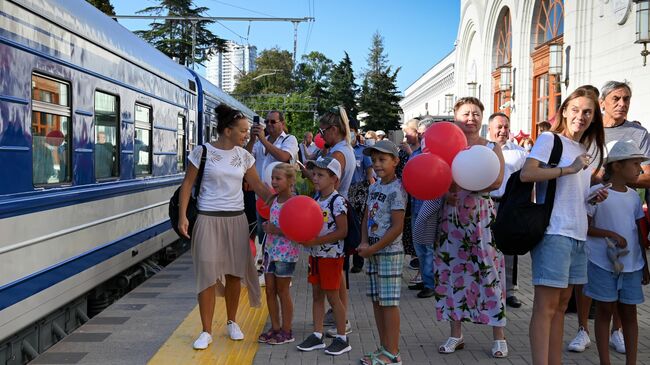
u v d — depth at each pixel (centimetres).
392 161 487
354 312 679
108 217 703
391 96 5588
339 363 503
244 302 707
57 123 576
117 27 774
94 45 673
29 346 536
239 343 555
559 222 427
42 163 543
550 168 425
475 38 2759
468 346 554
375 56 6744
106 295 779
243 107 1997
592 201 437
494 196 689
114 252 722
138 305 692
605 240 470
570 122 443
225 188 536
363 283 845
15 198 486
